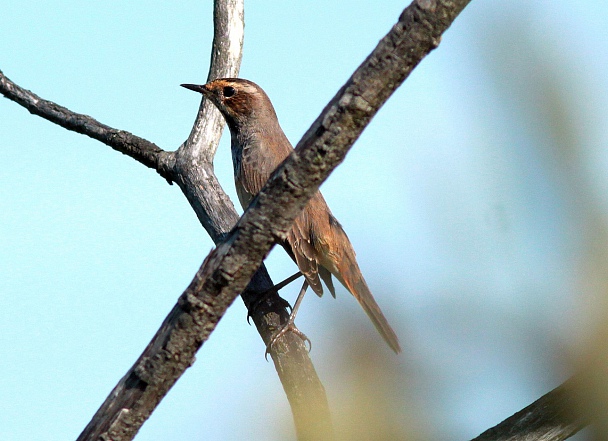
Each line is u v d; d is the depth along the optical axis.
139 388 6.47
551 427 6.01
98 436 6.46
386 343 5.64
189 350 6.45
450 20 5.73
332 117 5.99
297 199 6.22
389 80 5.89
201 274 6.37
